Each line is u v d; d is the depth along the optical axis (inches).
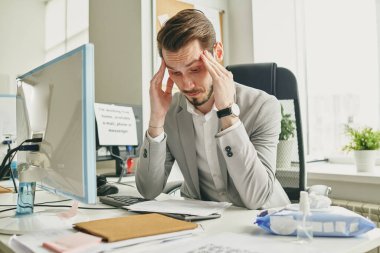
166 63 42.7
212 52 44.1
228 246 26.2
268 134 47.0
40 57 175.3
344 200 74.5
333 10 93.0
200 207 39.2
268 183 41.9
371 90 85.0
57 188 35.1
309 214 28.8
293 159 56.9
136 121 79.9
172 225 29.8
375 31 84.3
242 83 59.4
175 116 52.2
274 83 58.2
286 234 28.9
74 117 31.1
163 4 88.7
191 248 25.9
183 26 40.6
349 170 78.7
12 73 166.9
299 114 56.7
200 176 51.7
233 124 41.4
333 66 92.7
